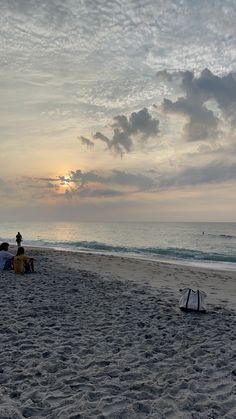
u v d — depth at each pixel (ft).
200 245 176.35
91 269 62.85
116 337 22.61
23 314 27.73
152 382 15.70
